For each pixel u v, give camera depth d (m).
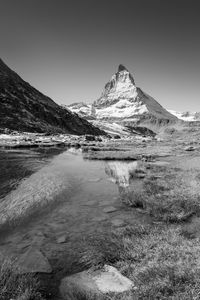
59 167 23.59
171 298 4.85
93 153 37.59
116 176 19.73
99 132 169.88
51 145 48.59
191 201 11.60
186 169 22.03
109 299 5.21
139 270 6.01
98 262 6.66
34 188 14.97
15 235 8.66
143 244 7.33
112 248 7.26
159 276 5.58
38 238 8.40
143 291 5.18
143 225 9.21
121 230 8.86
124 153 38.59
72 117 155.00
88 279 5.99
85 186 16.17
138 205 12.05
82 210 11.38
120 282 5.77
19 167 22.22
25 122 96.31
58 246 7.82
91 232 8.87
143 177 19.09
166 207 10.94
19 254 7.29
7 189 14.45
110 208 11.66
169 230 8.39
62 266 6.70
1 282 5.61
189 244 7.12
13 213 10.73
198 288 5.03
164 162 28.03
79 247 7.72
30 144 45.28
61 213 10.95
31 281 5.80
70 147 49.16
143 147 54.97
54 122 124.25
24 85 141.75
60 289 5.72
